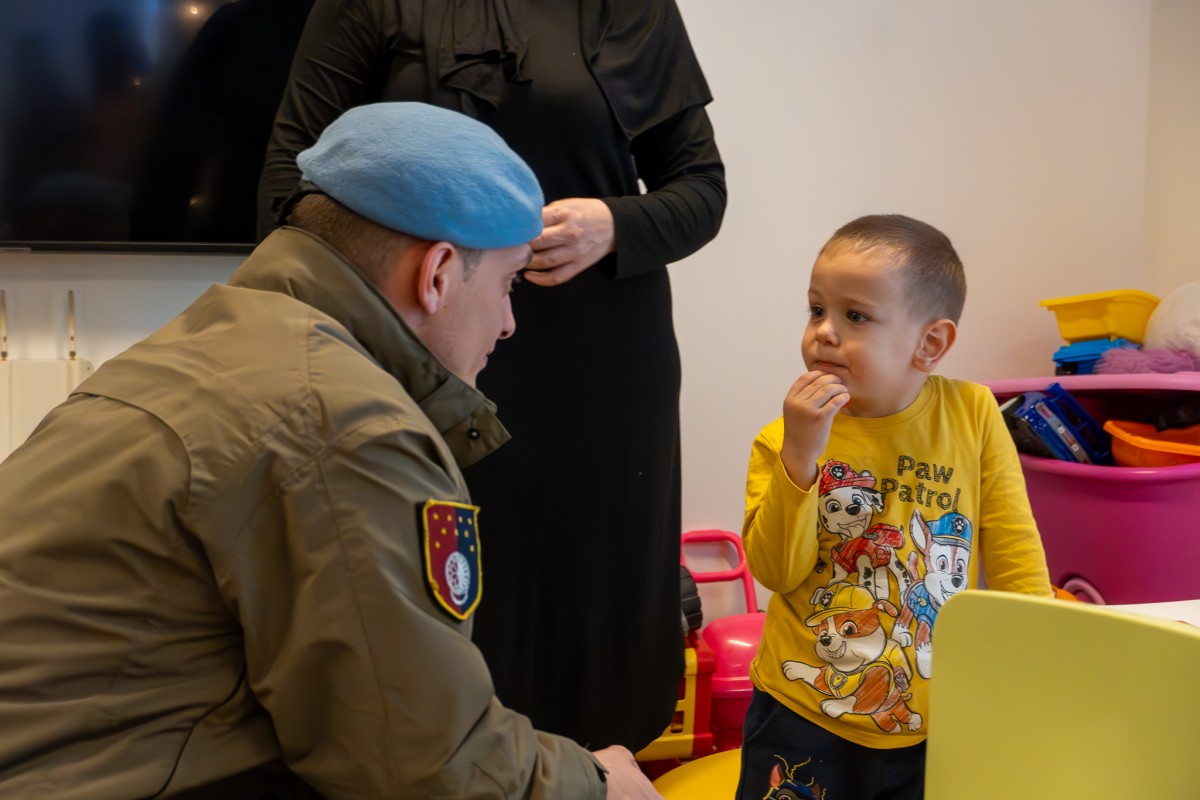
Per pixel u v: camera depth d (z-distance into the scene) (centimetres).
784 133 214
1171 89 228
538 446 126
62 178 174
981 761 75
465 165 77
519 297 124
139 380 70
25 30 170
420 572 66
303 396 66
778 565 109
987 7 225
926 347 114
